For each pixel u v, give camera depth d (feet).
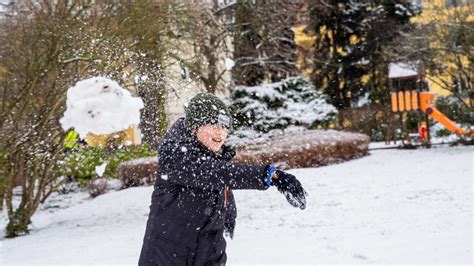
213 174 7.36
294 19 68.23
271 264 14.52
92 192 44.65
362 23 87.56
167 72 17.63
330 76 89.15
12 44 25.13
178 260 8.12
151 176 43.55
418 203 23.03
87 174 44.32
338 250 15.88
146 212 30.53
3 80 24.77
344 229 19.40
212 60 47.65
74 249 19.90
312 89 57.21
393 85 59.26
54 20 24.57
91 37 23.53
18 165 25.46
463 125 51.44
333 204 25.12
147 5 26.68
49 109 23.07
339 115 77.05
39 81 23.77
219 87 53.52
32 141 23.70
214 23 51.42
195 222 8.11
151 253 8.11
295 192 7.54
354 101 88.07
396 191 26.71
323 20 87.81
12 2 25.67
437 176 30.42
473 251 14.05
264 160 40.83
